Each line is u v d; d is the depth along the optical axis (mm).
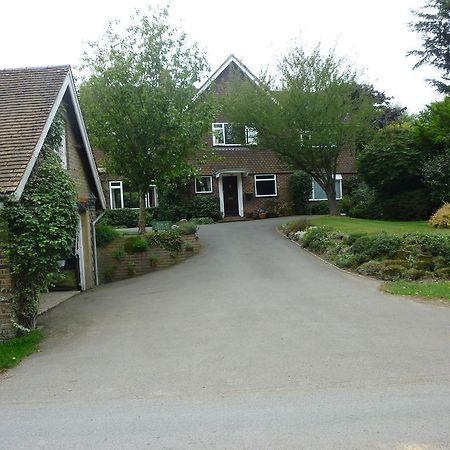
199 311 9828
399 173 22156
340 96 20562
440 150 22469
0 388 6312
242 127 22531
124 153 18125
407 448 4105
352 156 28172
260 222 25141
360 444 4207
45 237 9195
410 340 7246
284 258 15672
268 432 4535
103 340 8328
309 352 6898
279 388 5688
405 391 5402
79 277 14578
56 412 5383
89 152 15617
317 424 4652
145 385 6059
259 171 29062
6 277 9055
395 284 11359
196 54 18734
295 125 20984
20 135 10438
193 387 5879
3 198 8812
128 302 11477
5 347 8219
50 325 9805
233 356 6930
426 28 31156
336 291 11000
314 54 20938
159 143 18031
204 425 4777
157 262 16812
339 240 15836
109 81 17625
